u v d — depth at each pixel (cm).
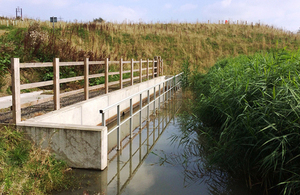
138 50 2881
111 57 2286
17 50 1304
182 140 680
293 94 418
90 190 419
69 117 665
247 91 531
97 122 816
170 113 1030
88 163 492
